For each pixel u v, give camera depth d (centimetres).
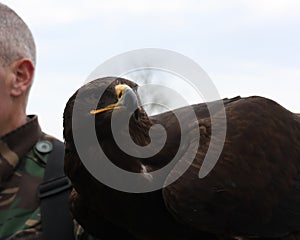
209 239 125
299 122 137
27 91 130
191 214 116
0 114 126
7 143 124
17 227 119
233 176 120
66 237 118
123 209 116
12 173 123
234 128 126
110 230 123
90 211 119
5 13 128
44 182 121
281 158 128
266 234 127
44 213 119
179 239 123
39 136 128
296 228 128
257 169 124
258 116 129
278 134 130
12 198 122
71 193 120
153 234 121
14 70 127
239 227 123
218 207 118
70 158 113
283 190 127
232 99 138
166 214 118
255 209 123
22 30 130
